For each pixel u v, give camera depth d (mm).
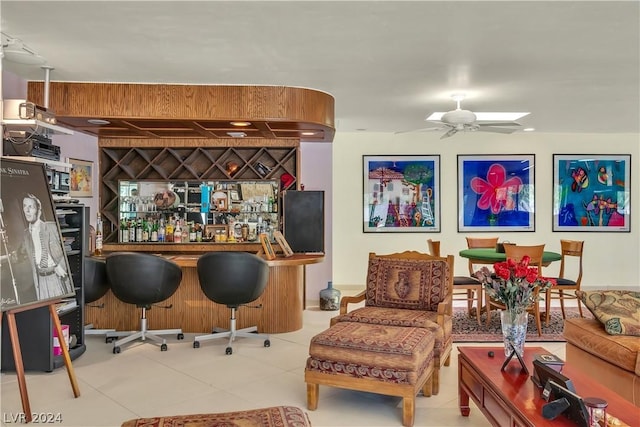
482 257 5473
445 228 7805
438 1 2686
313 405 3102
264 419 2062
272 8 2771
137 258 4285
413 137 7793
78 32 3148
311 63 3830
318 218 5449
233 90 4504
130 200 6113
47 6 2744
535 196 7809
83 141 5543
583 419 2000
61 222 4160
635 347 2986
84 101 4430
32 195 3225
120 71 4074
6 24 3012
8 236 2943
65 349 3270
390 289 3996
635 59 3729
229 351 4277
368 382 2945
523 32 3158
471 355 2949
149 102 4473
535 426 2043
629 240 7809
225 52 3559
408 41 3318
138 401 3211
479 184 7816
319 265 6617
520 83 4441
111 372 3783
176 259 4875
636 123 6691
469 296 5961
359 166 7801
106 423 2877
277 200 6145
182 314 5051
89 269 4508
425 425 2895
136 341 4664
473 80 4344
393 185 7797
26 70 4039
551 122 6633
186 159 6137
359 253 7816
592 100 5176
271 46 3422
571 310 6180
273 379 3652
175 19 2939
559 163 7805
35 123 3662
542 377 2383
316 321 5613
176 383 3553
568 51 3529
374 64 3850
